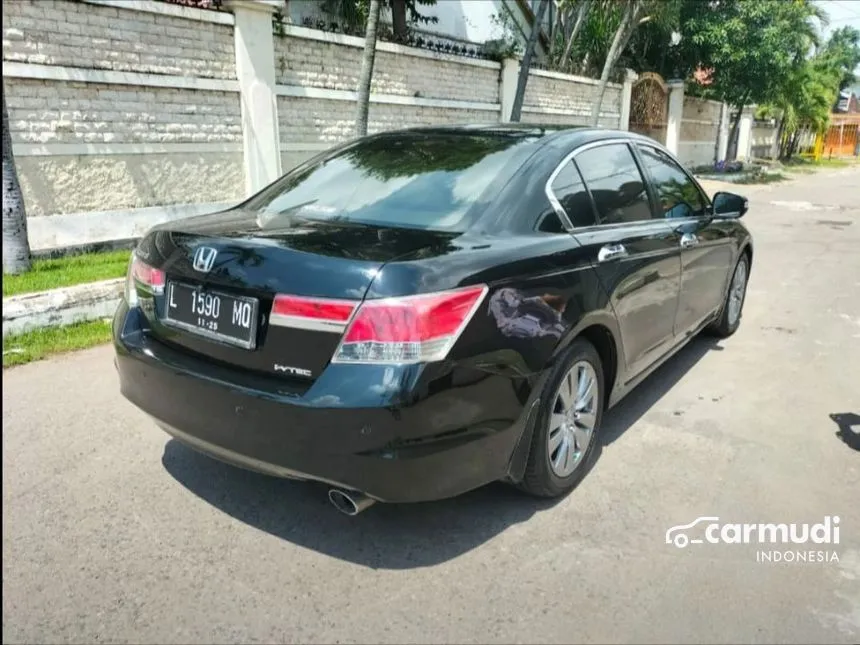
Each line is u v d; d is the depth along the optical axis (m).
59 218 7.27
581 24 17.78
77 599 2.40
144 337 2.88
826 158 41.97
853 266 8.64
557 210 3.12
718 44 19.75
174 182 8.36
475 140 3.44
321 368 2.34
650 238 3.67
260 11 8.81
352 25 13.08
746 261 5.64
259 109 9.07
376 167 3.37
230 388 2.46
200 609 2.36
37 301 5.14
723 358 5.05
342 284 2.31
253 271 2.47
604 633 2.28
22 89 6.83
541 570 2.60
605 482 3.25
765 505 3.07
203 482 3.18
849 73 41.78
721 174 22.91
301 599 2.42
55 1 6.92
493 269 2.56
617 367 3.39
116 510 2.94
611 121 19.03
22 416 3.83
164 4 7.81
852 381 4.61
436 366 2.31
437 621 2.32
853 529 2.90
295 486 3.17
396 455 2.29
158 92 8.01
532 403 2.69
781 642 2.26
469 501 3.06
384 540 2.77
